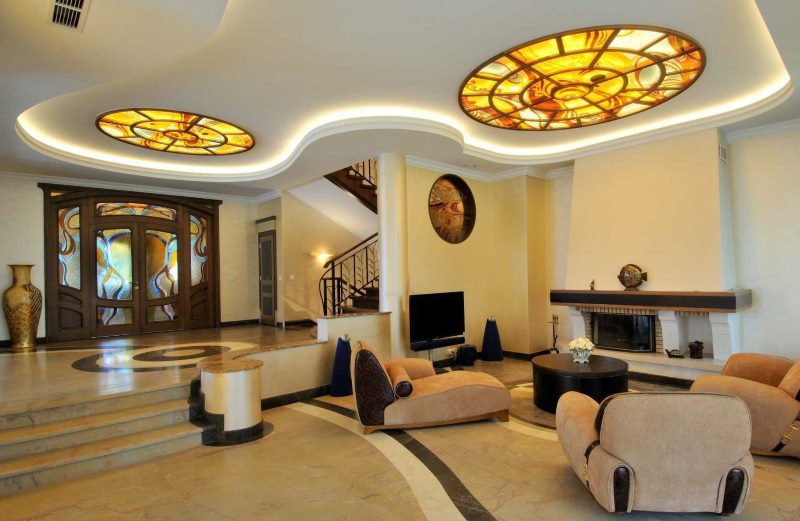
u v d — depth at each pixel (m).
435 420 4.28
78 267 7.88
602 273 6.30
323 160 6.48
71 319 7.76
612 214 6.26
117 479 3.43
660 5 3.16
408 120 5.19
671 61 3.99
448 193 7.32
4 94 3.86
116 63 3.28
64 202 7.73
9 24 2.75
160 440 3.88
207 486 3.25
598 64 4.02
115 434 3.96
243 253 9.77
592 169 6.53
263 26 3.30
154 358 5.98
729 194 5.67
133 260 8.40
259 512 2.86
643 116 5.47
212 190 8.94
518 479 3.24
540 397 4.83
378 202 6.34
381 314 6.23
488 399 4.41
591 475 2.68
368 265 9.98
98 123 5.30
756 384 3.54
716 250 5.34
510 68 4.08
